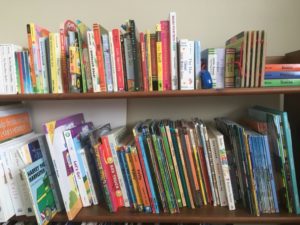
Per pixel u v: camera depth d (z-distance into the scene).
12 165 0.86
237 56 0.81
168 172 0.86
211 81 0.80
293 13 1.05
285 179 0.83
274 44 1.07
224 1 1.07
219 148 0.85
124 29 0.86
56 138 0.83
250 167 0.82
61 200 0.90
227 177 0.86
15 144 0.90
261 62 0.78
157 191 0.87
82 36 0.87
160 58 0.82
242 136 0.83
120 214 0.87
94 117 1.16
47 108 1.18
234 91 0.77
